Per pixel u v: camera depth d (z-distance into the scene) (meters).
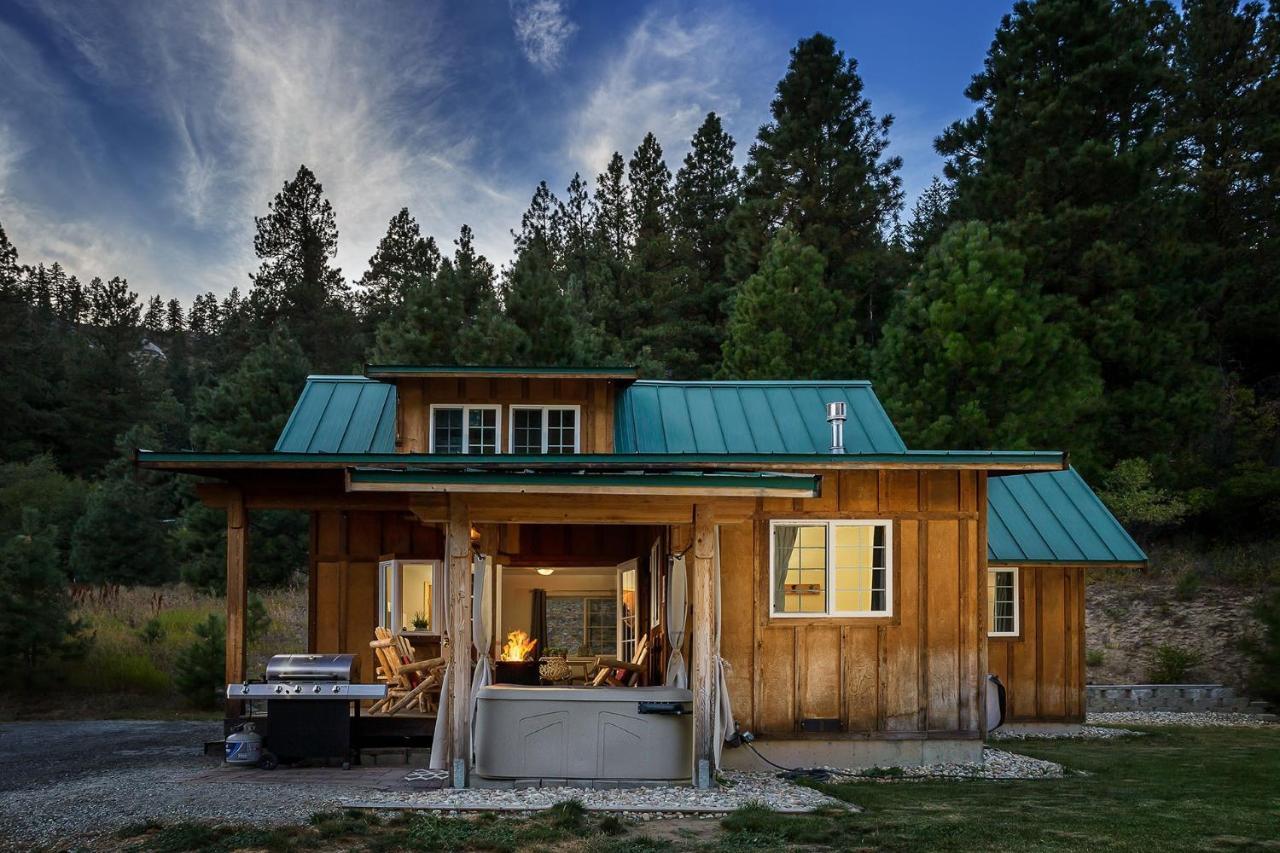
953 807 8.15
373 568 13.59
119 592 24.86
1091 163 27.81
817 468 10.30
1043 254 27.66
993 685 13.37
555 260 41.06
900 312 28.03
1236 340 31.55
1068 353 25.09
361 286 51.12
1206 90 32.97
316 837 6.62
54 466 41.62
